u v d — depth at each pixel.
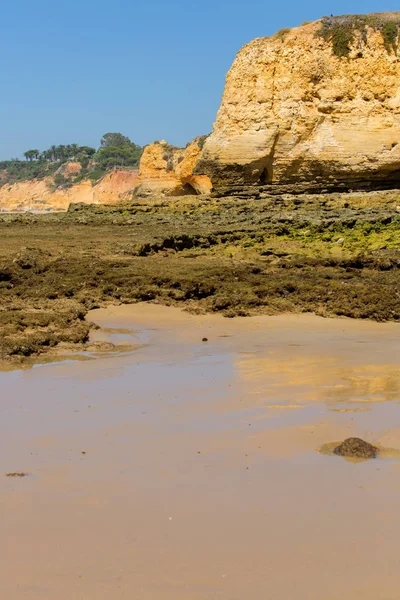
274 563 4.95
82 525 5.55
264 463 6.87
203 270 20.50
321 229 29.52
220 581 4.73
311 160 40.59
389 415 8.48
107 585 4.70
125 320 16.25
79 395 9.71
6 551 5.16
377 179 40.56
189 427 8.10
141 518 5.67
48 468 6.81
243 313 17.27
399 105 40.38
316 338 14.52
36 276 19.59
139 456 7.13
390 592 4.58
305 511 5.77
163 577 4.79
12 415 8.74
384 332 15.34
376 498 6.00
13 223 35.31
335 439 7.59
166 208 38.72
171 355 12.56
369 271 21.97
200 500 6.00
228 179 41.31
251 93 41.44
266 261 23.78
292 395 9.55
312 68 40.81
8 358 11.96
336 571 4.84
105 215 37.59
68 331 13.97
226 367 11.52
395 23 41.38
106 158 180.50
